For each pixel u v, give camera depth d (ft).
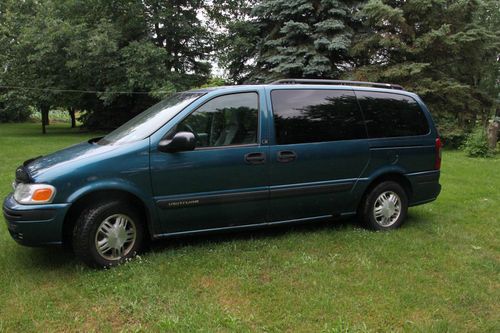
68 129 98.12
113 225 12.99
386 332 9.59
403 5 53.36
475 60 53.93
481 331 9.70
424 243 15.39
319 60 52.95
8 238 15.70
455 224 18.06
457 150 50.26
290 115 15.12
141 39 71.61
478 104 53.06
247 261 13.48
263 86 15.03
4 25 84.38
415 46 51.24
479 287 11.88
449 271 12.95
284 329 9.70
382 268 13.10
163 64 68.49
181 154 13.44
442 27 49.19
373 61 56.03
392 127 16.96
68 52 67.15
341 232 16.44
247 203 14.40
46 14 72.69
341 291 11.51
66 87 79.05
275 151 14.62
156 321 9.99
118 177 12.73
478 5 51.29
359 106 16.46
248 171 14.28
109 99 70.23
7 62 79.92
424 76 52.65
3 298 11.09
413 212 20.06
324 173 15.55
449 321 10.07
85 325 9.87
